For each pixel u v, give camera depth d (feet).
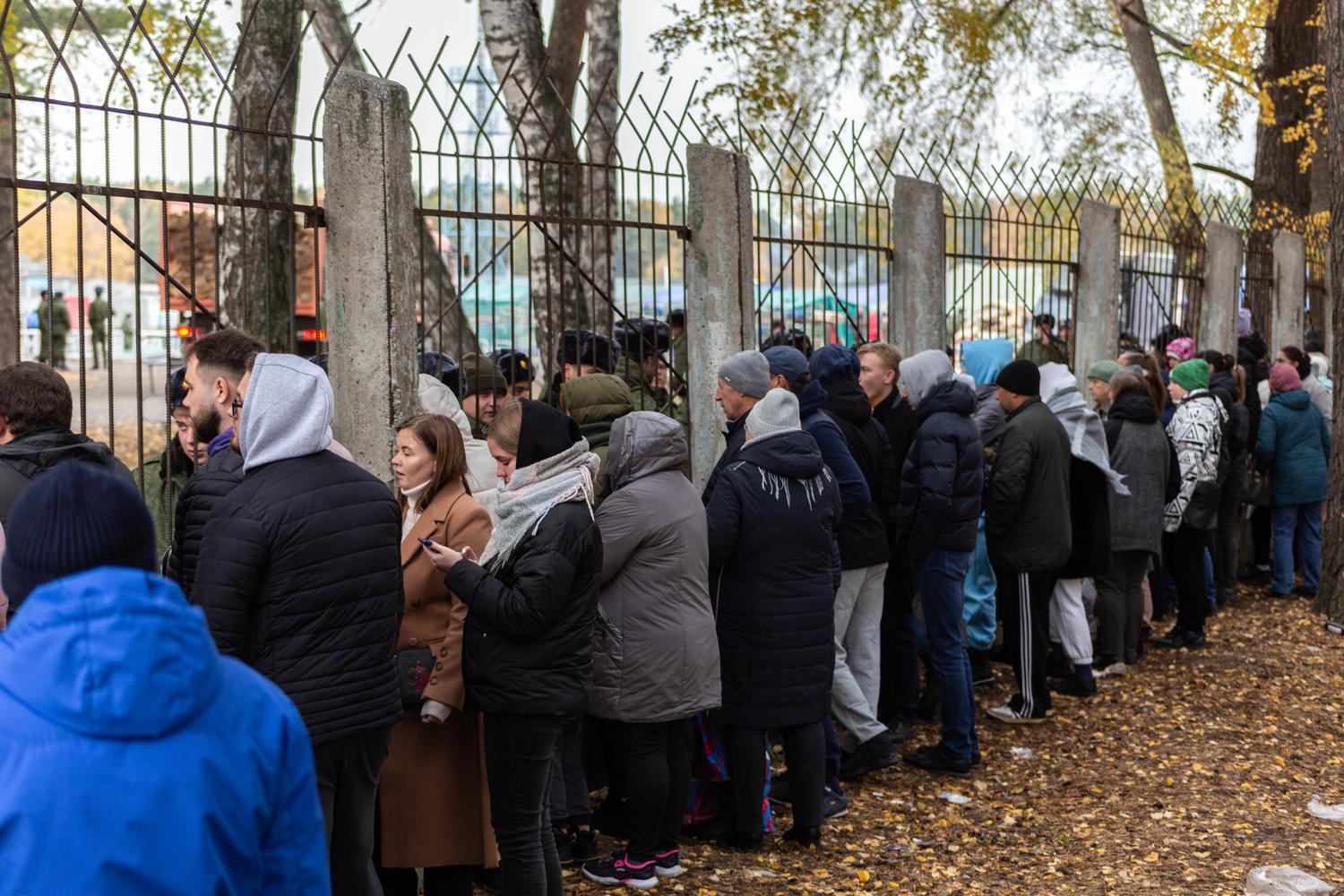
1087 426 21.08
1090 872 14.58
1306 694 22.41
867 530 17.20
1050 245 28.25
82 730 5.24
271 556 9.34
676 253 20.59
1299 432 29.84
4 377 10.64
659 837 14.26
